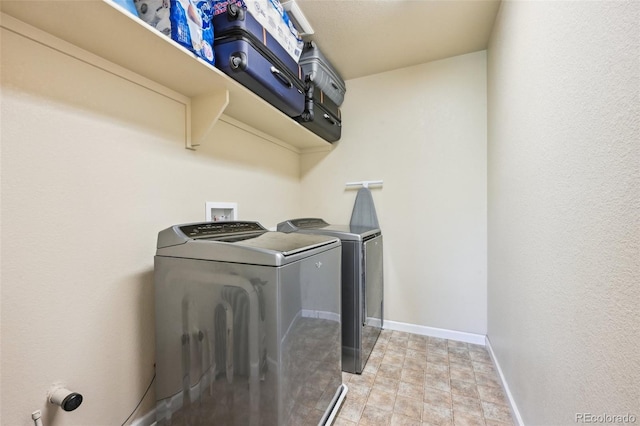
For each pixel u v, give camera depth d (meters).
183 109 1.44
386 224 2.45
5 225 0.83
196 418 1.08
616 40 0.61
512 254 1.41
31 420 0.88
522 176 1.25
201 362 1.07
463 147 2.21
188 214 1.48
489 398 1.50
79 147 1.01
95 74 1.06
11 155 0.84
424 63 2.32
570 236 0.82
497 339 1.75
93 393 1.04
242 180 1.93
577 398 0.78
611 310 0.63
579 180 0.77
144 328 1.23
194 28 1.09
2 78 0.82
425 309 2.33
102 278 1.08
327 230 1.94
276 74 1.49
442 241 2.27
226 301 1.02
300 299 1.08
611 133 0.63
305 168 2.75
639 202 0.54
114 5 0.80
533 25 1.11
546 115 0.99
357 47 2.09
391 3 1.65
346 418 1.36
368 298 1.93
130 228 1.18
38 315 0.90
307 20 1.79
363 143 2.54
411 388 1.59
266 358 0.95
